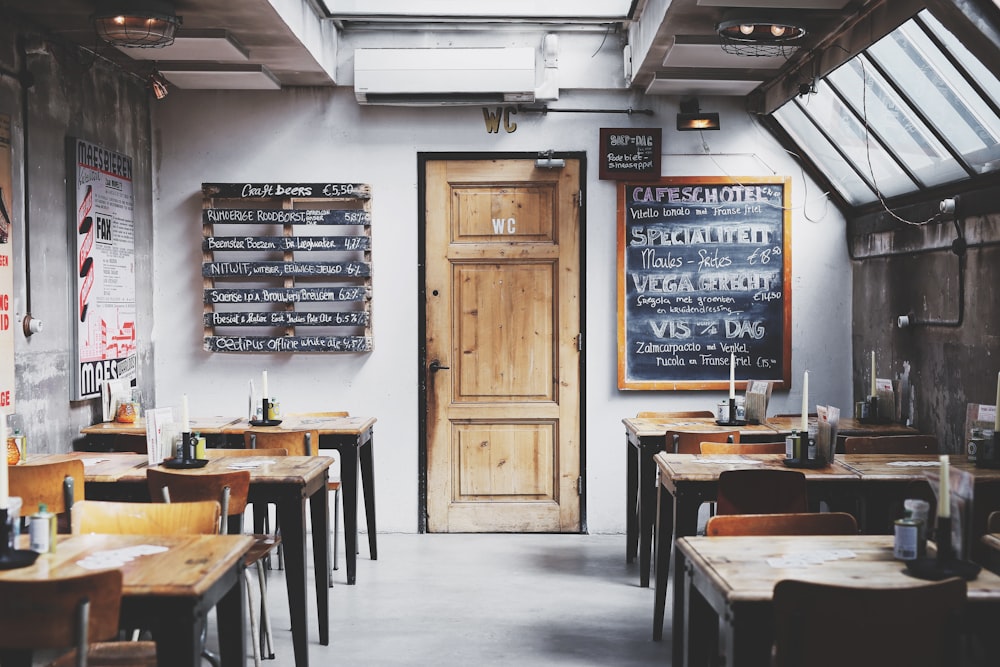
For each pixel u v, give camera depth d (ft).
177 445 14.83
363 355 22.75
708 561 9.16
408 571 19.08
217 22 17.44
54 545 9.37
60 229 17.98
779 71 20.45
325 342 22.39
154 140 22.62
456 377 22.84
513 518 22.81
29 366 16.78
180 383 22.75
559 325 22.76
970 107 15.64
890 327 20.86
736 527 10.67
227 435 18.78
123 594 8.15
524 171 22.67
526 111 22.62
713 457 15.12
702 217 22.75
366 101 21.99
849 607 7.66
